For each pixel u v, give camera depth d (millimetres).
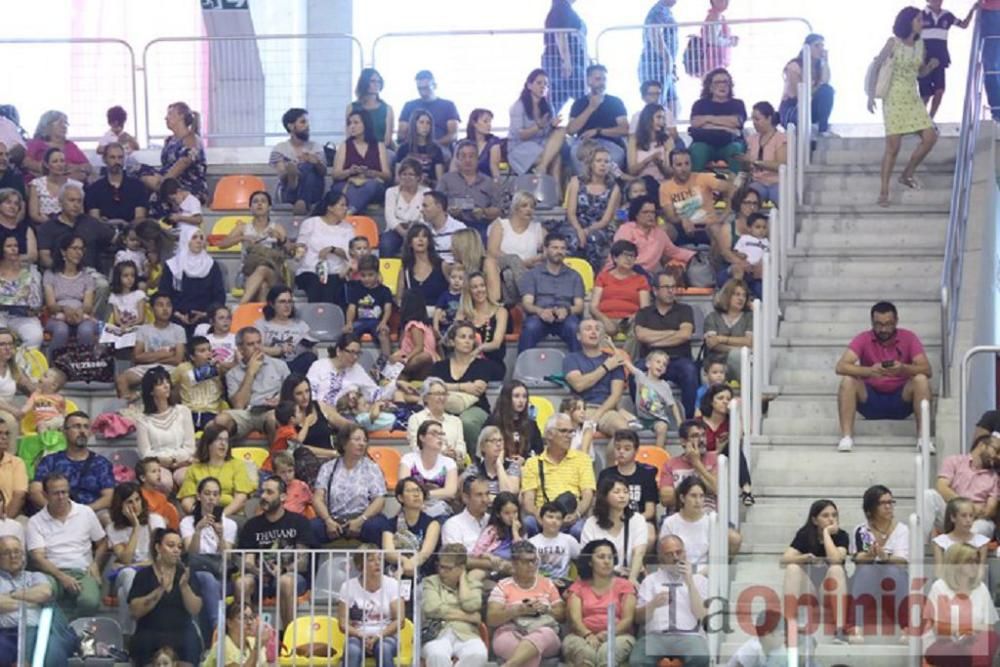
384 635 17047
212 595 17109
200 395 22031
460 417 21594
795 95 26234
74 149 26031
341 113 27719
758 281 23312
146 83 27719
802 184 23844
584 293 23047
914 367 20688
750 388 21250
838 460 20469
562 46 27016
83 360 22641
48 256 24094
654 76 27109
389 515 20891
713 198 24766
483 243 24797
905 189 23719
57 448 21359
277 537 19484
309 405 21359
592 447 21297
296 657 17000
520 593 17125
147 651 17141
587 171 24922
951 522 17938
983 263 22609
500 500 19031
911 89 23484
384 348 22797
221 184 26000
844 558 17594
